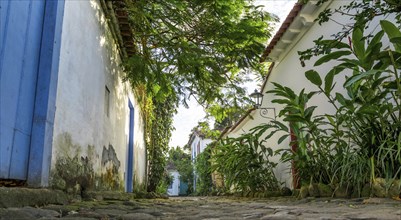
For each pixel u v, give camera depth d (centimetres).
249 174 709
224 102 686
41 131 266
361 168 357
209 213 255
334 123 443
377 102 356
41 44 283
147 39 586
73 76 335
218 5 511
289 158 527
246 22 540
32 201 226
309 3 542
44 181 264
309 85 612
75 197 335
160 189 1277
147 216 226
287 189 642
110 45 536
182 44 541
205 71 589
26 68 261
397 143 324
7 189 199
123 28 550
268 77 859
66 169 314
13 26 244
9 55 238
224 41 550
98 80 449
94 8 424
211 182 1556
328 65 547
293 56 696
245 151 711
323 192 425
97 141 445
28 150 262
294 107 468
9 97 238
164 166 1324
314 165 466
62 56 303
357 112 368
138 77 588
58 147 294
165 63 575
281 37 681
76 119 346
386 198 310
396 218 168
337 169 398
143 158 1119
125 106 714
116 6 496
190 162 2461
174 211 280
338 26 505
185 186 2764
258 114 942
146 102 1089
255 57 564
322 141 455
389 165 337
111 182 557
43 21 287
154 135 1261
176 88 642
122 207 292
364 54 348
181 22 542
